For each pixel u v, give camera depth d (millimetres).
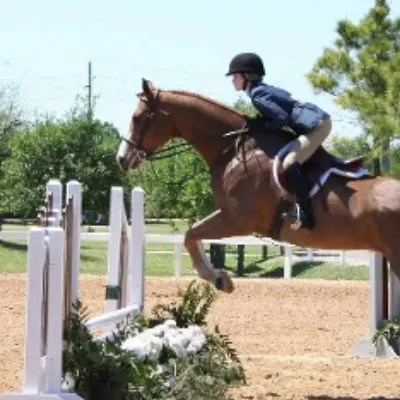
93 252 46094
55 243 9914
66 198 11398
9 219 63688
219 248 37375
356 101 36375
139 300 14586
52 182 11305
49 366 9898
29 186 50719
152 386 10688
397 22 39281
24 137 51406
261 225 12898
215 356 12078
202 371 11516
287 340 18562
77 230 11805
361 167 12719
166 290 25922
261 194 12727
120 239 13969
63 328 10484
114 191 13969
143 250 14734
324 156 12758
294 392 12594
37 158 50625
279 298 25609
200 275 13195
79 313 11375
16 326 18766
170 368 11219
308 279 31438
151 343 11305
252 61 12992
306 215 12445
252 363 14844
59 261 9906
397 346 16703
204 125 13266
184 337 11750
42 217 10867
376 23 39188
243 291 26750
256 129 12977
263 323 20844
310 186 12492
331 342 18453
